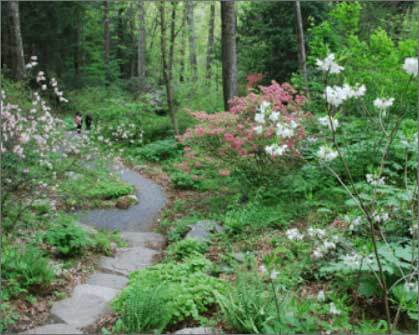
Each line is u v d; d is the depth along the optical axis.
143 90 21.84
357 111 8.00
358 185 5.98
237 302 4.08
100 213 8.71
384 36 7.90
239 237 6.47
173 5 14.65
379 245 4.17
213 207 8.34
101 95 19.75
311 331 3.55
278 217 6.60
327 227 5.20
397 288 3.67
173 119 14.94
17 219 6.11
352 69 7.77
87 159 8.78
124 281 5.49
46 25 18.81
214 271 5.27
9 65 16.64
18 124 7.06
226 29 11.57
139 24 22.94
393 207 4.73
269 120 3.76
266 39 14.92
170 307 4.22
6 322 4.16
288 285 4.30
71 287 5.14
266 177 7.90
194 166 9.42
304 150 7.64
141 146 14.89
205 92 18.58
